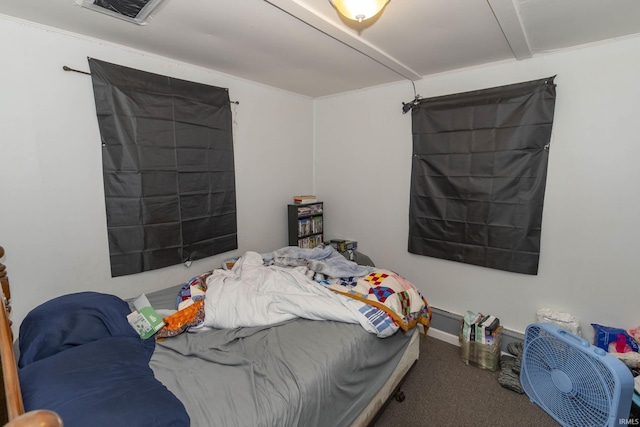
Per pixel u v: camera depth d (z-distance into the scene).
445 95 2.51
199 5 1.52
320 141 3.46
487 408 1.88
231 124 2.63
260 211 3.00
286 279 1.91
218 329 1.60
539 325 1.60
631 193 1.88
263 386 1.17
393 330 1.65
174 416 0.94
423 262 2.81
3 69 1.60
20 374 1.05
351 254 2.96
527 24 1.69
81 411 0.88
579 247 2.07
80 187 1.88
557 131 2.08
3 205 1.64
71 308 1.44
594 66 1.93
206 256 2.53
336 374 1.34
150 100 2.10
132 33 1.82
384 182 2.99
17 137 1.66
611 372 1.23
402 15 1.61
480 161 2.36
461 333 2.39
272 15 1.62
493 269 2.43
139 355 1.28
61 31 1.75
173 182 2.26
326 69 2.47
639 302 1.90
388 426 1.74
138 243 2.11
